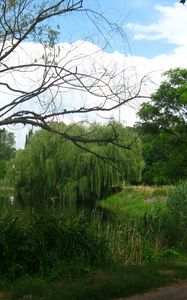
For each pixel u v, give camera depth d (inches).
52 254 369.7
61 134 262.8
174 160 963.3
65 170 1391.5
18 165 1443.2
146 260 455.8
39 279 338.3
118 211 1222.9
